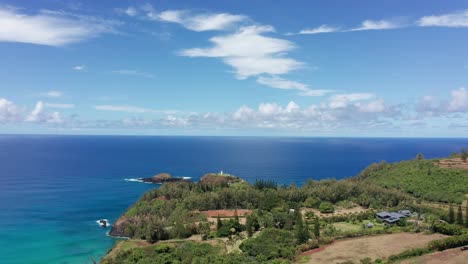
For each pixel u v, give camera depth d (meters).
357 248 101.81
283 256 98.44
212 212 157.75
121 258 111.06
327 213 154.50
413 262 85.19
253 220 132.50
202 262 95.31
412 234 114.31
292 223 128.25
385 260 90.00
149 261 101.94
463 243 94.00
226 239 124.75
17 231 156.50
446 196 158.00
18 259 123.75
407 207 153.38
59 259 124.06
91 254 129.25
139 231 140.25
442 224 114.25
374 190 173.50
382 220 137.75
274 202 161.38
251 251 103.50
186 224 140.50
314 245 104.50
